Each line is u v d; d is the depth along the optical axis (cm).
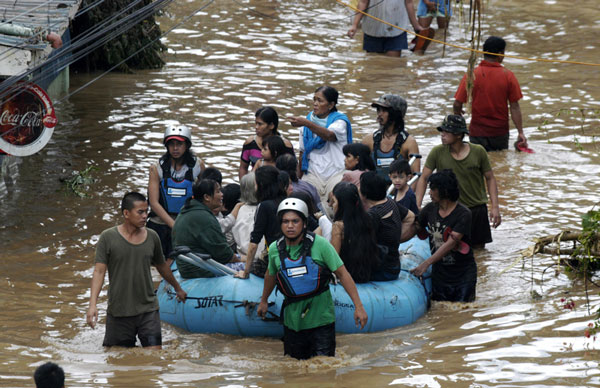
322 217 2120
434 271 2270
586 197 3089
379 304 2052
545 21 6762
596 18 6831
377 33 5719
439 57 5691
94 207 2962
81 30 5109
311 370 1773
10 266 2445
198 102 4512
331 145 2639
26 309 2161
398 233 2152
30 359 1834
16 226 2766
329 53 5812
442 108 4447
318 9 7394
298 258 1816
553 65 5469
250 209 2308
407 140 2542
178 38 6175
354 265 2081
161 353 1902
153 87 4850
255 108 4397
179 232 2128
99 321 2117
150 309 1931
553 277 2381
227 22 6769
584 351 1816
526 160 3597
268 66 5400
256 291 2052
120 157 3566
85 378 1703
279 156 2327
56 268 2450
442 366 1764
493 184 2584
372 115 4244
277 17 7012
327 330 1852
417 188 2602
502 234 2738
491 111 3706
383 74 5216
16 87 2392
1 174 3216
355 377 1719
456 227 2175
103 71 5262
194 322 2067
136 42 5244
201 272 2142
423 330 2042
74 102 4481
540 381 1655
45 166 3422
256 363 1830
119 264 1884
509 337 1925
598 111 3631
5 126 2411
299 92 4750
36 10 2681
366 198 2142
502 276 2397
